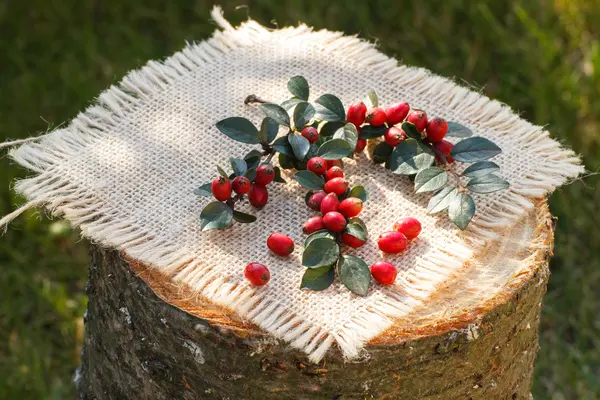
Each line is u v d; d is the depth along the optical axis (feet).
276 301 2.14
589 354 2.85
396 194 2.28
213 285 2.15
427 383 2.17
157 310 2.16
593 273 2.99
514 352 2.26
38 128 3.25
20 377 2.80
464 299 2.18
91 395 2.49
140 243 2.20
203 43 2.49
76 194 2.25
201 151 2.32
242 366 2.14
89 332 2.42
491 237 2.23
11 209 3.08
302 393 2.16
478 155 2.28
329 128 2.32
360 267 2.15
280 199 2.27
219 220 2.19
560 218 3.06
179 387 2.23
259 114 2.37
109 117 2.36
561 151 2.34
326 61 2.46
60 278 3.01
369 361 2.12
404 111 2.30
